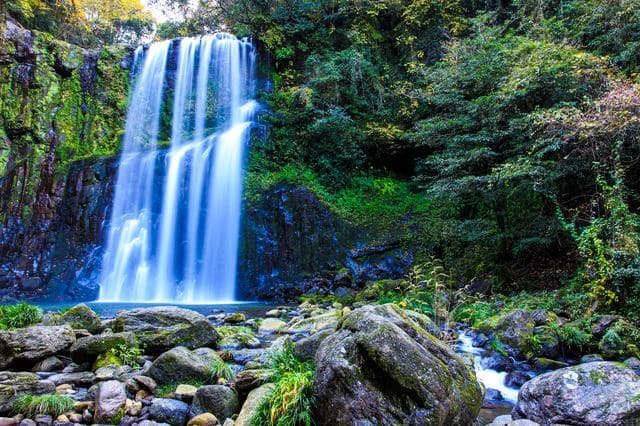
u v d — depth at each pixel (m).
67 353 6.23
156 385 5.09
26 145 18.08
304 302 12.74
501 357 6.67
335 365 3.48
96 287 15.67
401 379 3.34
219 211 16.78
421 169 17.30
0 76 18.19
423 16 19.03
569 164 9.08
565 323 7.40
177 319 6.77
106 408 4.40
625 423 3.85
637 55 9.62
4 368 5.61
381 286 12.77
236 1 23.16
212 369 5.34
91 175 17.17
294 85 20.64
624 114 7.41
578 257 9.91
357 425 3.27
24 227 16.64
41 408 4.45
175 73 21.14
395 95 18.22
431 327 6.79
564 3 12.56
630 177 8.98
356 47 19.48
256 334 8.39
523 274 11.14
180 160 17.66
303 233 15.75
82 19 25.72
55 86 19.28
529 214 11.60
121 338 6.11
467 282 11.97
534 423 4.12
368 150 19.03
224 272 15.91
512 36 12.20
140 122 20.38
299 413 3.61
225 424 4.20
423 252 14.21
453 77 11.99
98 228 16.48
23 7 20.53
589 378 4.26
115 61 20.73
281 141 18.59
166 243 16.84
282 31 21.00
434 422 3.26
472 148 11.20
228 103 20.66
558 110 8.37
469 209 14.06
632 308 6.99
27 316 7.86
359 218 16.27
